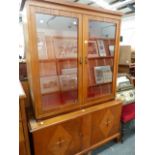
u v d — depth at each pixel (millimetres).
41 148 1379
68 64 1566
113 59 1793
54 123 1391
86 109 1676
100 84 1834
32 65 1258
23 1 1176
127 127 2109
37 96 1350
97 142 1820
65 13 1298
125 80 2449
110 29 1740
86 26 1452
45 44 1415
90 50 1663
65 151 1550
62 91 1623
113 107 1847
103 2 3316
